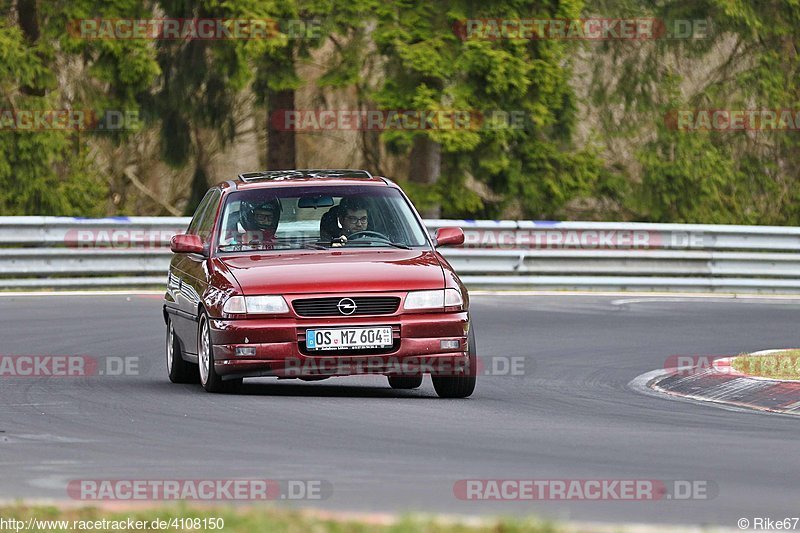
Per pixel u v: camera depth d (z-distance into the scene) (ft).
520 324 186.50
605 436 96.22
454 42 286.05
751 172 360.07
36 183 291.79
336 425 98.78
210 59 306.35
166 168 364.38
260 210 125.29
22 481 76.48
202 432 95.25
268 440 91.76
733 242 254.68
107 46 285.84
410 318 113.29
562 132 318.65
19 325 175.52
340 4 286.66
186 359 126.82
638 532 61.82
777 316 201.46
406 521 62.39
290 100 321.32
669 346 163.73
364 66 311.27
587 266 249.34
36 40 303.27
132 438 92.63
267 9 286.87
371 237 123.95
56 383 126.82
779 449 91.09
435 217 305.94
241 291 113.50
